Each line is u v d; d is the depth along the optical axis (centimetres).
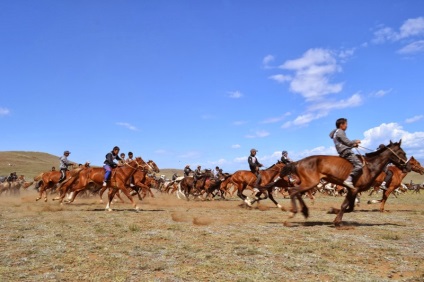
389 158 1105
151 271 657
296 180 1784
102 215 1484
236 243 882
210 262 709
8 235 998
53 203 2183
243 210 1783
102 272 652
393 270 659
